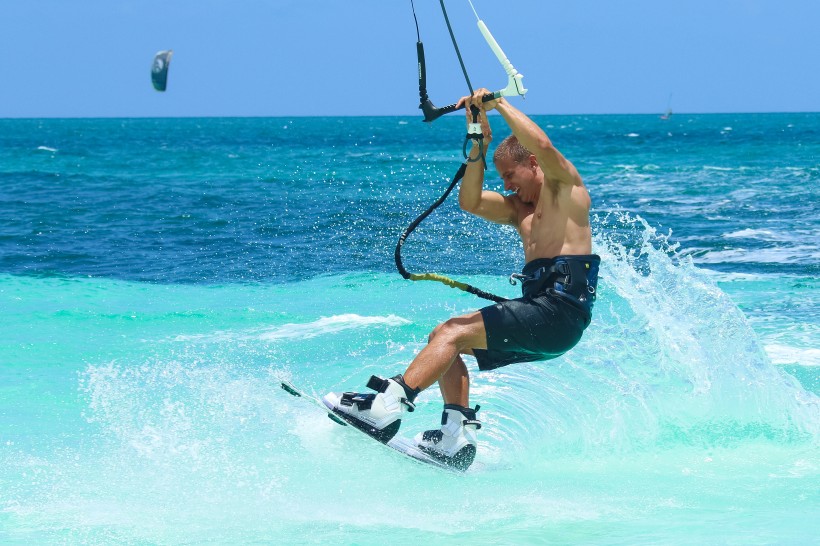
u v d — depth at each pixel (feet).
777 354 63.36
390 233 135.85
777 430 47.80
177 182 255.09
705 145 521.65
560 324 40.16
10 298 87.66
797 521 34.65
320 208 171.83
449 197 190.49
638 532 33.73
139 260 115.65
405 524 35.09
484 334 40.42
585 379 54.70
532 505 37.24
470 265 106.73
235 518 35.58
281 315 78.59
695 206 181.57
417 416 49.88
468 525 35.01
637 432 47.55
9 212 172.86
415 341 68.08
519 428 47.96
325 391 54.03
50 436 45.96
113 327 73.97
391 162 357.61
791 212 167.84
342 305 83.76
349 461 42.68
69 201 196.54
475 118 41.83
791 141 555.69
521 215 43.37
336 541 33.30
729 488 39.24
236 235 138.00
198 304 85.30
